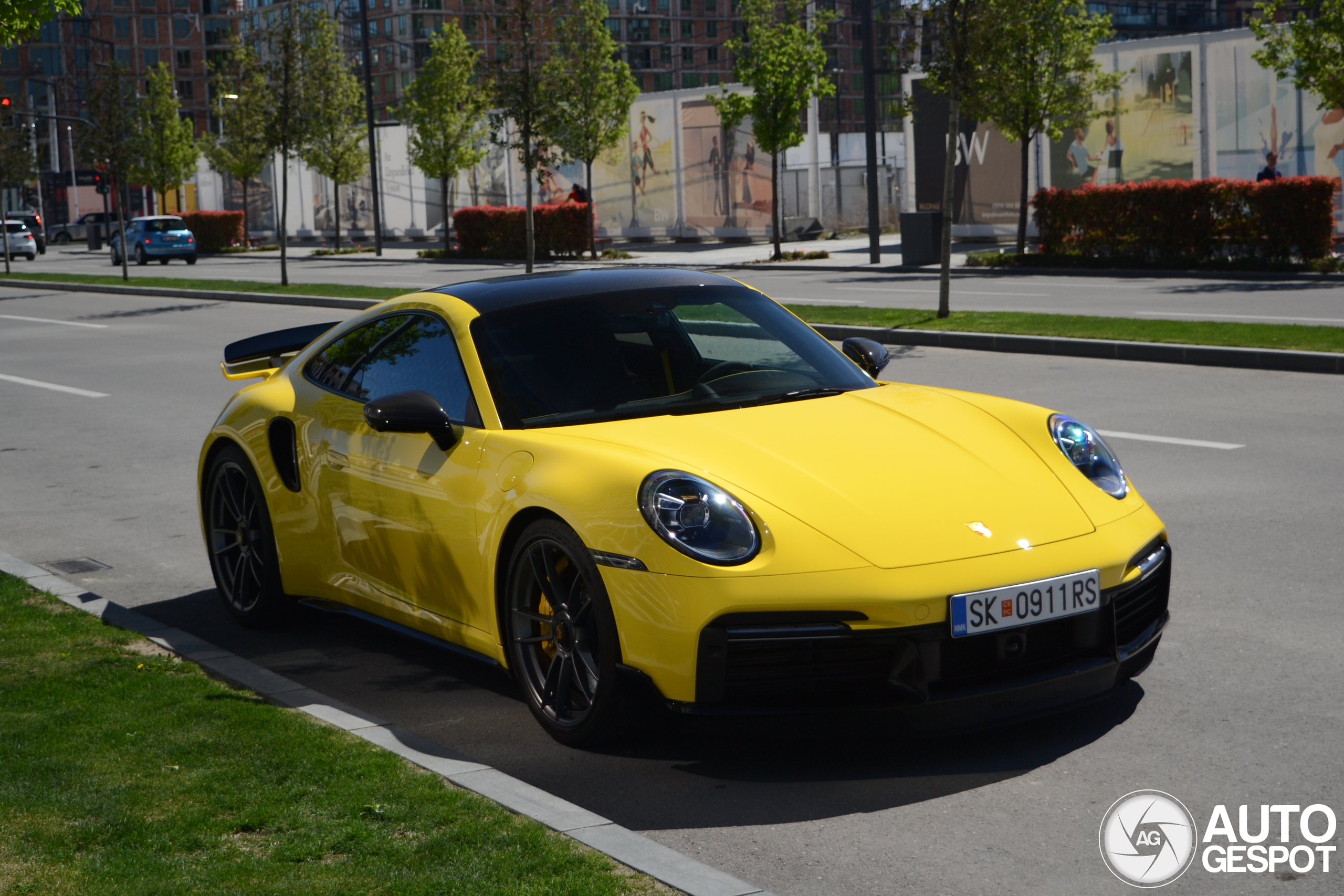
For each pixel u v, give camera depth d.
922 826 3.21
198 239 53.00
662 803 3.42
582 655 3.75
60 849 3.03
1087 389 10.58
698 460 3.68
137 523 7.33
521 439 3.97
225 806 3.26
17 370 15.32
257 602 5.21
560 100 24.97
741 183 38.06
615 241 41.53
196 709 4.02
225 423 5.29
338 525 4.70
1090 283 21.22
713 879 2.80
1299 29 19.41
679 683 3.42
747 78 29.84
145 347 17.31
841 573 3.34
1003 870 2.97
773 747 3.74
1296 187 20.81
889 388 4.50
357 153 45.28
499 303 4.53
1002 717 3.42
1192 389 10.29
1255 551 5.64
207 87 122.38
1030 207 32.03
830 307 17.64
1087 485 3.84
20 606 5.34
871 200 26.97
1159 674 4.21
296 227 55.72
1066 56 24.70
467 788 3.37
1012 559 3.44
